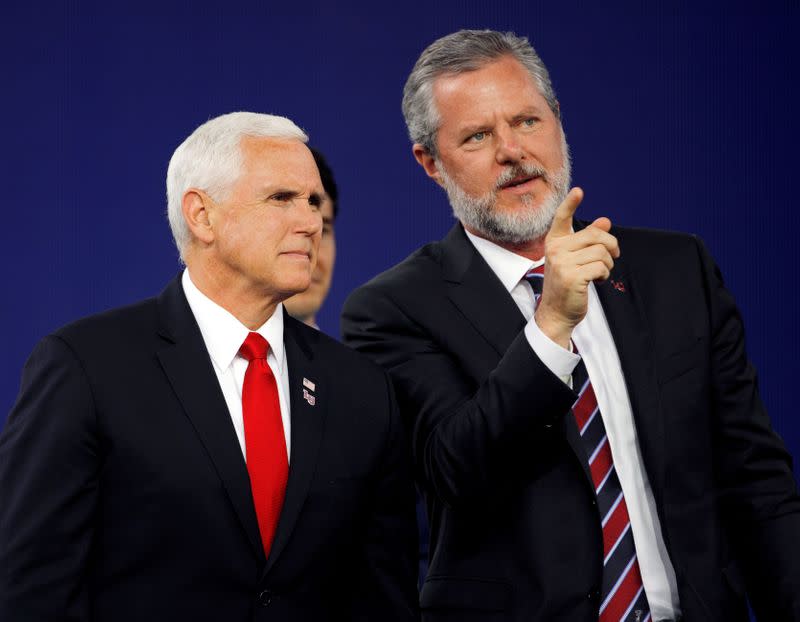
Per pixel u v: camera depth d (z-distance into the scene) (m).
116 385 8.18
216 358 8.56
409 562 8.93
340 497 8.53
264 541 8.23
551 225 8.84
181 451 8.10
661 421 8.91
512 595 8.66
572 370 8.59
